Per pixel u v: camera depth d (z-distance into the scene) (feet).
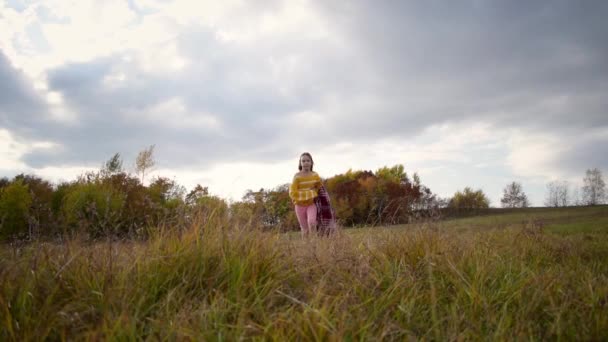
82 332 6.30
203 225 10.78
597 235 23.75
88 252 9.07
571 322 7.41
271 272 8.98
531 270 11.01
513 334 7.05
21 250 9.25
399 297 8.63
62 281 7.68
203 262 8.79
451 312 7.91
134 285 7.73
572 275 10.88
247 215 12.42
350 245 12.71
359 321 6.98
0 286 6.97
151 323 6.76
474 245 13.12
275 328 6.44
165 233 10.38
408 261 11.02
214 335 6.34
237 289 7.84
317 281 9.41
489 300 8.55
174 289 7.55
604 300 8.42
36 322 6.34
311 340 6.22
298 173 24.20
